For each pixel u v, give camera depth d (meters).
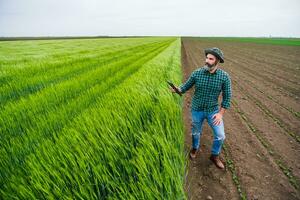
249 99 9.95
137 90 5.76
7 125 4.34
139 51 30.53
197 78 4.20
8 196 2.45
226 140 5.95
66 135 3.38
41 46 43.38
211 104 4.32
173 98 5.84
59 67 13.94
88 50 32.78
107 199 2.65
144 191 2.62
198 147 5.30
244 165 4.81
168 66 11.94
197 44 66.56
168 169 2.88
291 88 12.08
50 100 6.09
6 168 2.94
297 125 7.00
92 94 6.72
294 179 4.38
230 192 4.00
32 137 3.71
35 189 2.51
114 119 4.03
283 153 5.32
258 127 6.82
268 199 3.87
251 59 27.80
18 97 7.41
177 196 2.78
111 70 12.00
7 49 34.28
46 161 2.91
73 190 2.47
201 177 4.39
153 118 4.26
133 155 3.31
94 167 2.74
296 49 46.69
